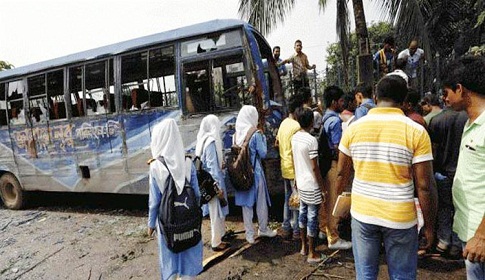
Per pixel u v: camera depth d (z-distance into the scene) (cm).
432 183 203
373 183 215
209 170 405
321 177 361
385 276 331
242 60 484
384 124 213
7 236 591
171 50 537
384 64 714
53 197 849
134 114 573
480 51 812
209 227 521
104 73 603
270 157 489
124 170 596
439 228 356
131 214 645
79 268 433
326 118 393
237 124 421
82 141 638
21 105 715
